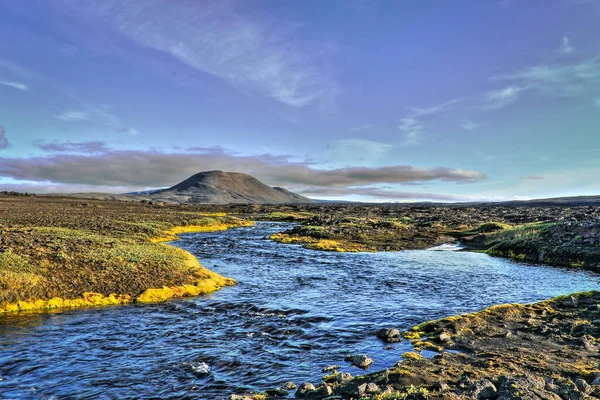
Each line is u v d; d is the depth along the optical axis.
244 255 41.00
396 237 60.41
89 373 12.33
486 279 28.77
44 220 56.47
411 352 13.59
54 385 11.52
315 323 17.67
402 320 18.17
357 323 17.66
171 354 13.91
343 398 9.70
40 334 15.77
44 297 19.92
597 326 15.71
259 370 12.52
